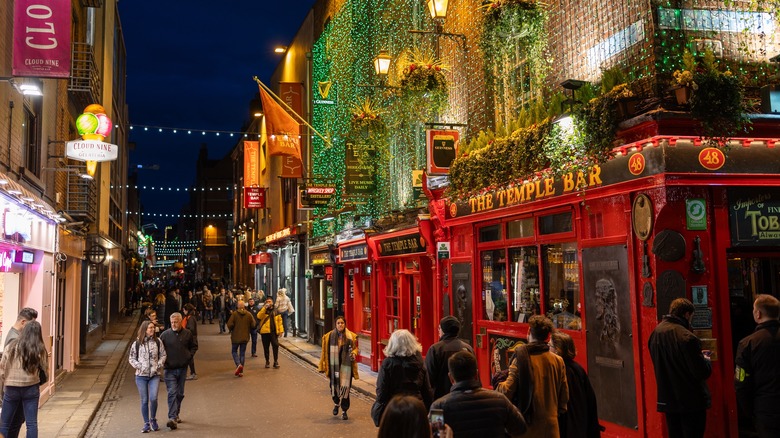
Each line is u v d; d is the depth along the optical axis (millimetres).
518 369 5555
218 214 83812
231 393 14070
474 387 4383
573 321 8977
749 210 7332
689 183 7066
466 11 12898
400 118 15992
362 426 10625
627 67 8031
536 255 9984
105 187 28562
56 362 15664
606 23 8500
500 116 11250
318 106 25828
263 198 36719
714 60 7430
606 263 8117
